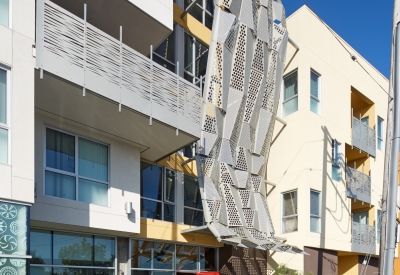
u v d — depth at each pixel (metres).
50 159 8.91
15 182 6.30
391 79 7.70
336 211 16.78
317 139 16.45
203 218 14.02
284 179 16.44
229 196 13.12
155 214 12.22
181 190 13.33
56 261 9.25
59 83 7.58
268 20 15.37
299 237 15.24
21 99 6.62
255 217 13.87
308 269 14.89
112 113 8.95
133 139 10.49
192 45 14.48
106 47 8.36
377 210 20.36
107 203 10.00
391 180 7.33
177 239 12.39
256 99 14.55
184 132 10.02
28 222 6.39
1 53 6.46
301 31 17.14
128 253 11.02
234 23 13.77
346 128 18.34
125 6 9.87
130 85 8.74
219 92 13.18
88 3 9.66
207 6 15.69
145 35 11.13
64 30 7.56
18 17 6.78
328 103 17.45
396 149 7.32
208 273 12.79
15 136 6.44
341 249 16.55
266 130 15.06
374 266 19.56
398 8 7.61
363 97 20.56
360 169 20.64
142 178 12.02
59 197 8.89
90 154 9.90
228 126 13.49
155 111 9.24
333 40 18.44
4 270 5.94
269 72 15.30
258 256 15.16
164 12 10.66
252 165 14.58
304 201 15.40
